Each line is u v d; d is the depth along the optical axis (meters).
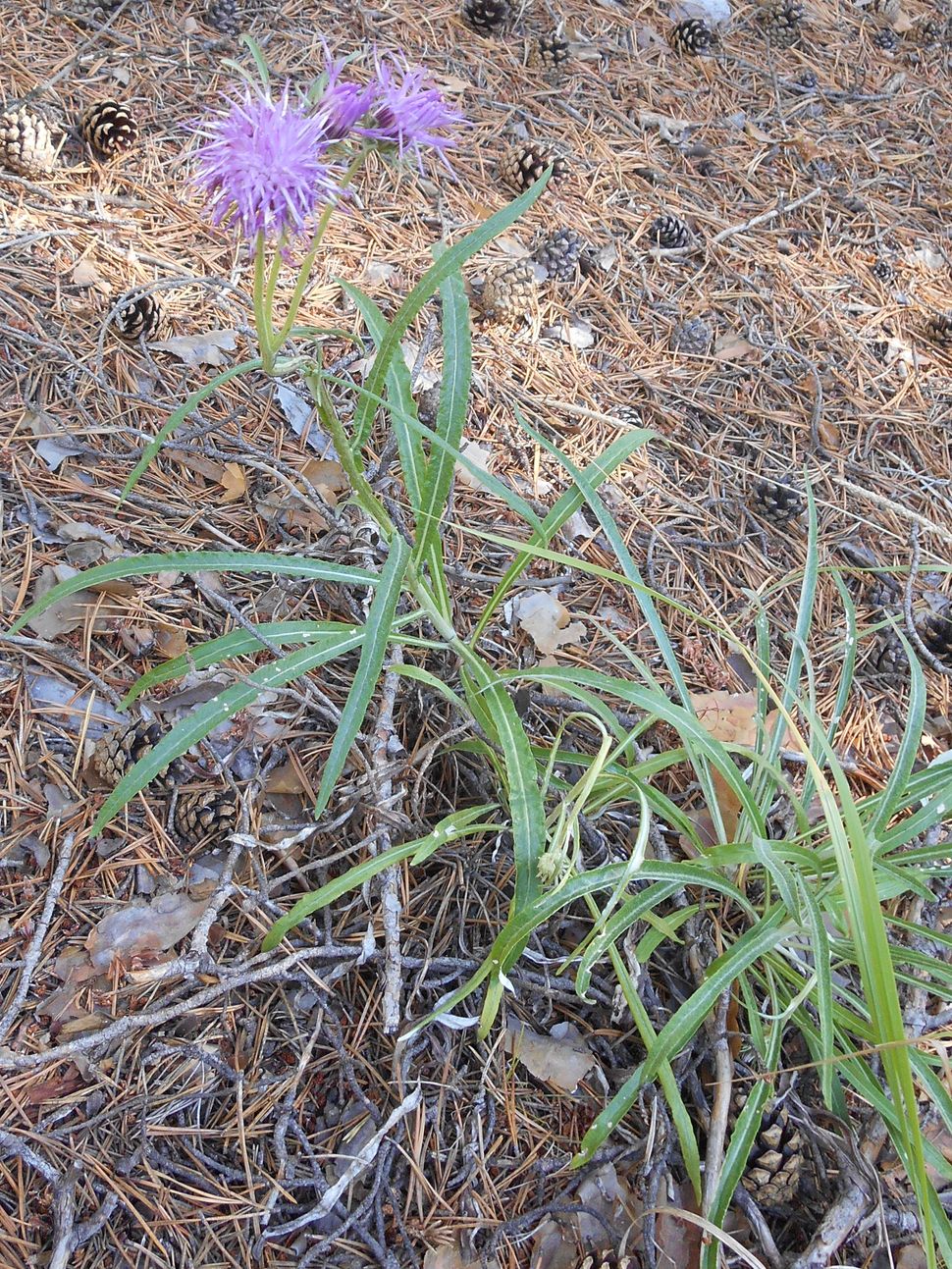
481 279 0.75
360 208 0.77
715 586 0.65
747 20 1.14
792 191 0.95
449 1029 0.45
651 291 0.81
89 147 0.72
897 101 1.11
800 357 0.80
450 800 0.51
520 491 0.64
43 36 0.79
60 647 0.50
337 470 0.60
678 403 0.74
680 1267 0.41
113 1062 0.41
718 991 0.42
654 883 0.46
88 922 0.44
